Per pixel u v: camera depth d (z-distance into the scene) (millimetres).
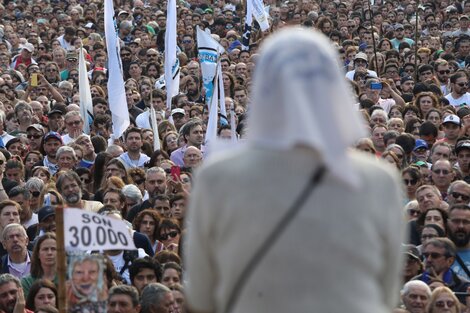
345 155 7066
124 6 69688
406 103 40719
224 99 36875
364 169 7188
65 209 12844
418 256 21281
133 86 41594
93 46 53469
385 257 7250
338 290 6980
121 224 13117
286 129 7066
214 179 7191
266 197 7094
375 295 7055
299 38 7270
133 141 31594
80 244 12828
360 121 7301
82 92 37562
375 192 7148
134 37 59281
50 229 23328
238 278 7102
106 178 28453
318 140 6965
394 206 7188
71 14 65250
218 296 7277
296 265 7012
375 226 7125
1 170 27828
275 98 7172
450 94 41938
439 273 20250
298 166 7117
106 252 21422
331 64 7230
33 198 26453
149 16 65250
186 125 33031
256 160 7172
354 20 63125
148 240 22719
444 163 26969
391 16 64375
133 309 17906
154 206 25078
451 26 62156
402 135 31359
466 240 21812
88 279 10664
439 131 34906
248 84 45656
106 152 29844
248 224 7090
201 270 7355
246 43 53812
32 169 30156
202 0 73250
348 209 7070
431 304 17828
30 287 20219
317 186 7086
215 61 41125
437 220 22422
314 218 7043
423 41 56719
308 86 7105
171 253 21109
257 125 7227
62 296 10688
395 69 46750
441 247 20141
